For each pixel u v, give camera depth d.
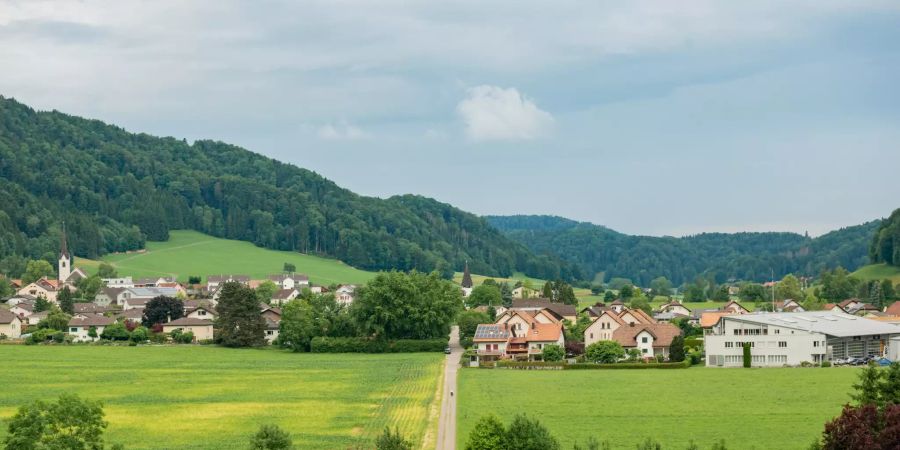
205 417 138.38
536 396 155.25
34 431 89.88
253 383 176.00
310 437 121.81
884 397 107.75
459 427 126.69
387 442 93.44
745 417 133.25
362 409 144.00
